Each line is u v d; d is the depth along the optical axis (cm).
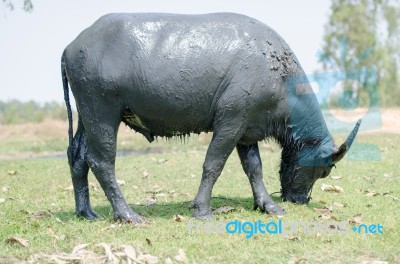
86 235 625
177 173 1086
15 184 986
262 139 717
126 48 652
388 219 693
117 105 665
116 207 684
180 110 662
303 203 767
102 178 682
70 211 767
